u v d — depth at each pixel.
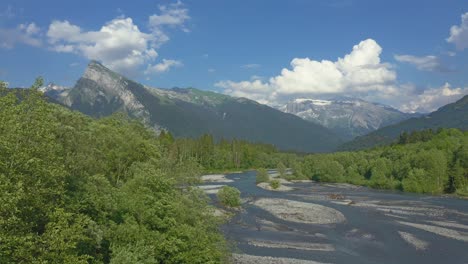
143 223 33.19
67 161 31.56
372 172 144.88
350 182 152.25
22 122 22.80
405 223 74.19
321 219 76.75
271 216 79.00
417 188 124.44
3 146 20.78
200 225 37.91
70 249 23.14
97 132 54.81
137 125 81.44
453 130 189.12
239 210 84.19
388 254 55.03
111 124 71.69
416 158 134.25
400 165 139.00
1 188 19.20
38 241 21.25
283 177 168.38
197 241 35.09
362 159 160.12
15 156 21.02
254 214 80.69
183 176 51.84
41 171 22.44
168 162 54.62
